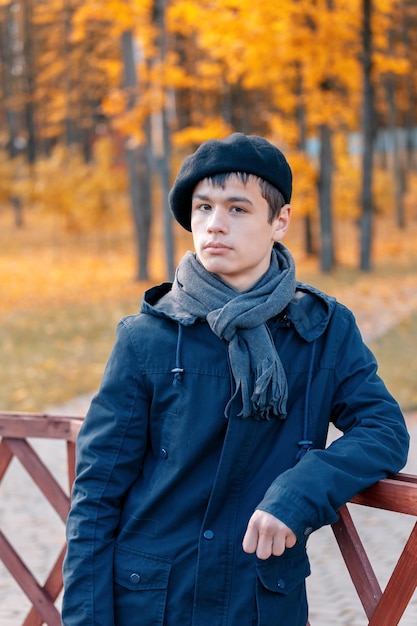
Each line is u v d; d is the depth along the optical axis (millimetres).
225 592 2041
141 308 2215
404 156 53062
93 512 2135
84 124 51406
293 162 24234
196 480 2098
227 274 2121
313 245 31516
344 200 35250
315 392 2129
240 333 2055
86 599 2082
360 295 20578
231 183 2088
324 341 2170
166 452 2121
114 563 2135
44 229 43250
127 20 18922
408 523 6105
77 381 12367
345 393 2154
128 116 19984
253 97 42000
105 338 16062
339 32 20422
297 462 2098
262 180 2109
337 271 26328
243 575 2043
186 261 2189
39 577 5344
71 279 26672
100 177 37281
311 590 4961
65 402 11180
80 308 20141
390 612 2246
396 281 23266
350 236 38750
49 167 37375
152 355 2143
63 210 37219
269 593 2041
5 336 16469
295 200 25797
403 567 2219
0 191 42344
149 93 19422
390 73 38531
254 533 1934
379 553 5500
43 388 11898
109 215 37281
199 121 37094
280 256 2213
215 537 2053
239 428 2051
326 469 1981
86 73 43594
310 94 22734
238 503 2082
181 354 2113
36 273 28594
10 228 43531
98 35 36250
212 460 2098
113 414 2156
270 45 19422
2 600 4941
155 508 2119
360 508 6512
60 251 36312
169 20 19641
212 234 2090
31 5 44562
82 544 2119
